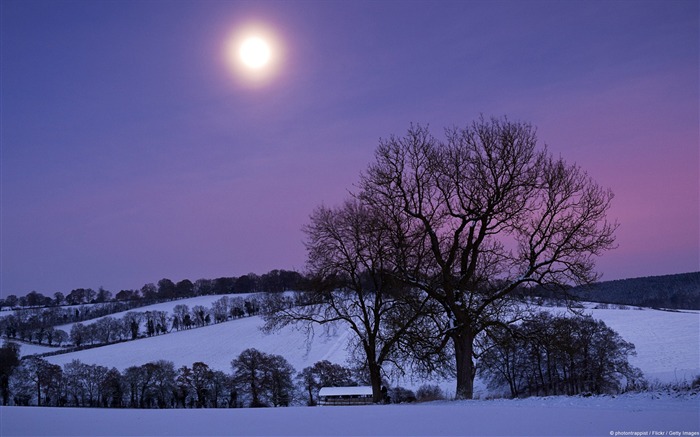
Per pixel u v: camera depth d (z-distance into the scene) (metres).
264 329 33.88
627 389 20.09
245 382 83.75
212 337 118.88
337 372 80.19
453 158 27.64
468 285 26.95
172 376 89.81
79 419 13.50
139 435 11.02
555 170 26.33
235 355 102.75
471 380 26.27
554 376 55.19
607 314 107.94
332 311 33.12
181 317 144.25
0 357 89.12
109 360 106.81
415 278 27.14
